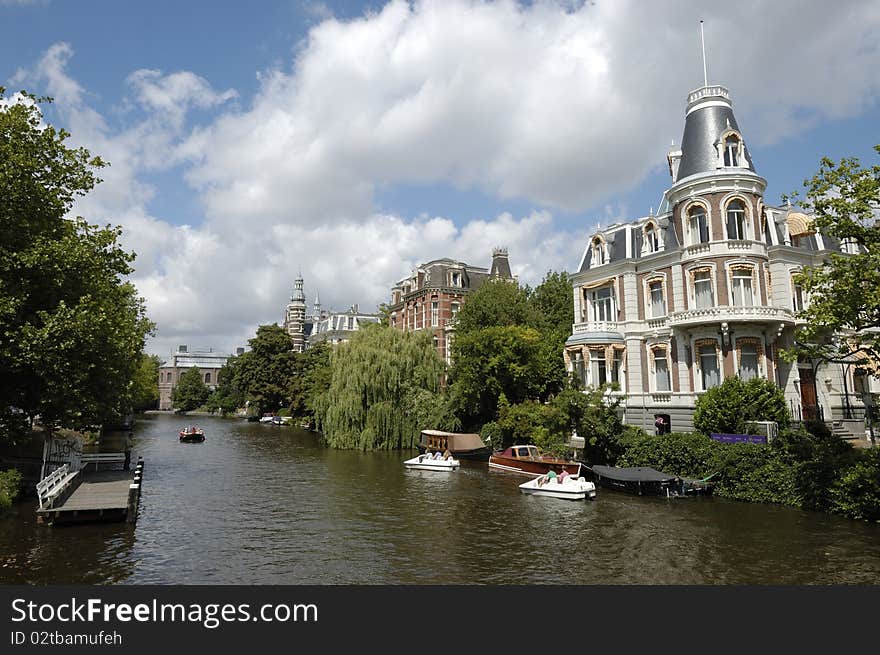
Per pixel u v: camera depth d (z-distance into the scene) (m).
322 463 39.03
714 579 15.16
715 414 27.64
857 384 34.59
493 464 35.53
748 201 31.44
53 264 22.14
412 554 17.75
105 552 17.72
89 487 24.97
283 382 92.00
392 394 46.81
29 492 25.03
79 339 21.86
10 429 23.70
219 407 124.44
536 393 42.59
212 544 18.83
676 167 38.22
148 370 78.69
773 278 31.72
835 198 19.52
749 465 24.81
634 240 37.38
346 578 15.66
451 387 45.44
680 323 31.86
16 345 21.22
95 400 25.59
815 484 22.23
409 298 69.94
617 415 31.20
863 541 18.03
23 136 22.59
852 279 18.80
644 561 16.75
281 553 17.86
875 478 20.05
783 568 15.83
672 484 26.09
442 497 26.66
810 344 30.98
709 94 33.75
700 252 31.97
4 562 16.58
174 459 41.81
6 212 21.31
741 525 20.38
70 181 24.62
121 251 26.83
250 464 38.69
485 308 50.75
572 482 26.61
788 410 27.86
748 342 30.62
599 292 38.94
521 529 20.59
